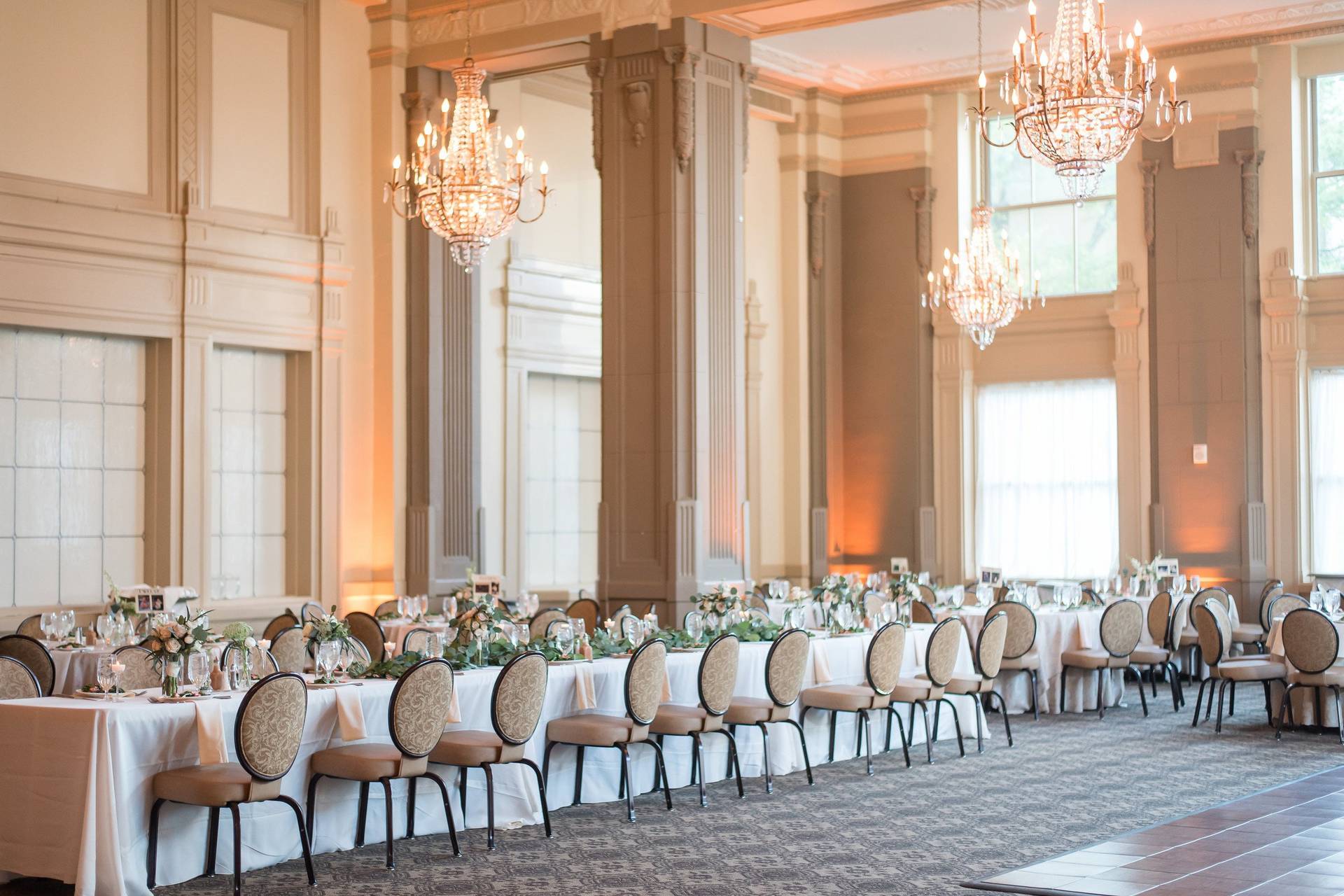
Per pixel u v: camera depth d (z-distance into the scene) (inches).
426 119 522.9
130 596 400.2
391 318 519.2
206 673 253.4
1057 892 229.0
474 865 257.1
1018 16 564.1
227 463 484.4
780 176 658.2
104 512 451.5
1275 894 224.5
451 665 268.5
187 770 241.3
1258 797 312.5
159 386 460.1
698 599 383.6
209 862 249.3
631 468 472.7
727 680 317.1
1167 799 312.2
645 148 473.4
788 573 657.0
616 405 476.1
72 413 443.8
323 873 252.1
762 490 642.8
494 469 562.3
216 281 470.3
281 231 492.1
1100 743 394.3
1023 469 641.6
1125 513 608.1
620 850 268.1
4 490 427.2
